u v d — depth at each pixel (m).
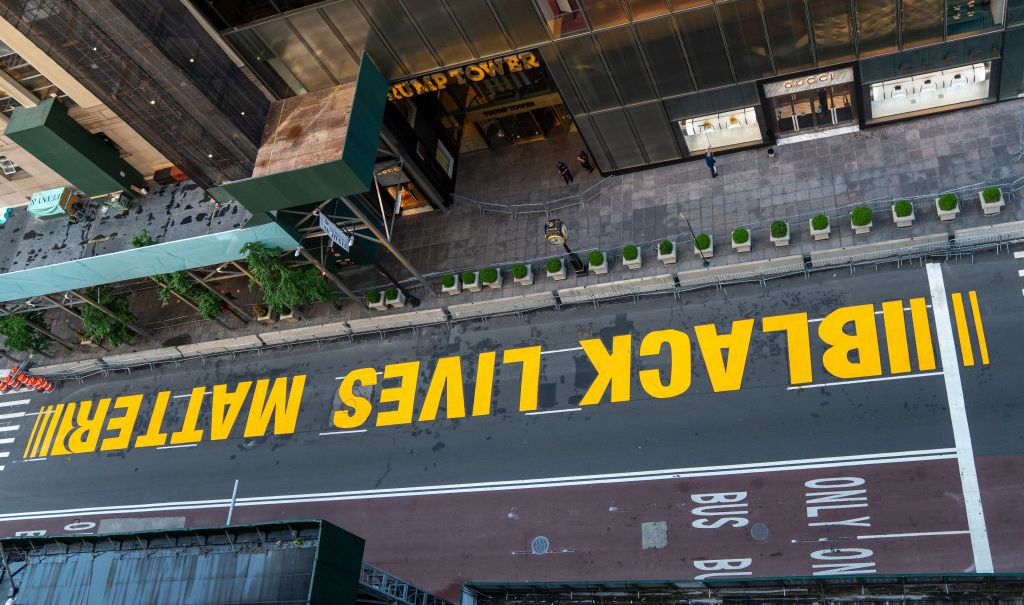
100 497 56.44
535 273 54.72
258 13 49.00
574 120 53.59
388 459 51.94
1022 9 45.81
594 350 51.25
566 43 49.69
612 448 48.44
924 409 44.75
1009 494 42.00
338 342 56.75
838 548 43.16
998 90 49.84
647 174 55.81
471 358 53.34
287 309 58.00
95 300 58.66
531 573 46.59
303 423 54.72
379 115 50.62
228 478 54.34
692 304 50.78
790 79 50.50
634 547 45.81
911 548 42.25
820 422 45.94
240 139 49.03
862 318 47.59
